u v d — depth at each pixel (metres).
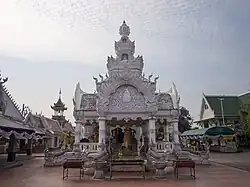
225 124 52.28
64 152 27.48
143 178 17.19
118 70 33.56
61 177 18.05
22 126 29.62
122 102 27.06
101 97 26.98
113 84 27.08
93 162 18.91
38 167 25.06
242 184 15.12
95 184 15.20
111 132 34.66
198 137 43.06
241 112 51.53
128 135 31.14
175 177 17.67
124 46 36.53
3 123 25.56
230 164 26.84
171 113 30.70
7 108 33.62
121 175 18.44
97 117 30.22
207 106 57.28
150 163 21.84
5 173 20.45
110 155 24.78
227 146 47.59
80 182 15.94
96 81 29.91
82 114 30.28
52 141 59.88
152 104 26.86
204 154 26.58
